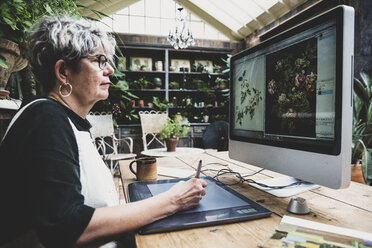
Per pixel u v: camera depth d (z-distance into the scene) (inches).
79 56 25.3
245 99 42.3
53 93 26.5
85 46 25.5
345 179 24.9
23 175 19.1
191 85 234.5
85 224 19.1
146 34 207.0
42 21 25.5
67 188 19.4
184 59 236.1
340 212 26.5
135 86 210.5
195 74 237.3
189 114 221.0
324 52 26.9
